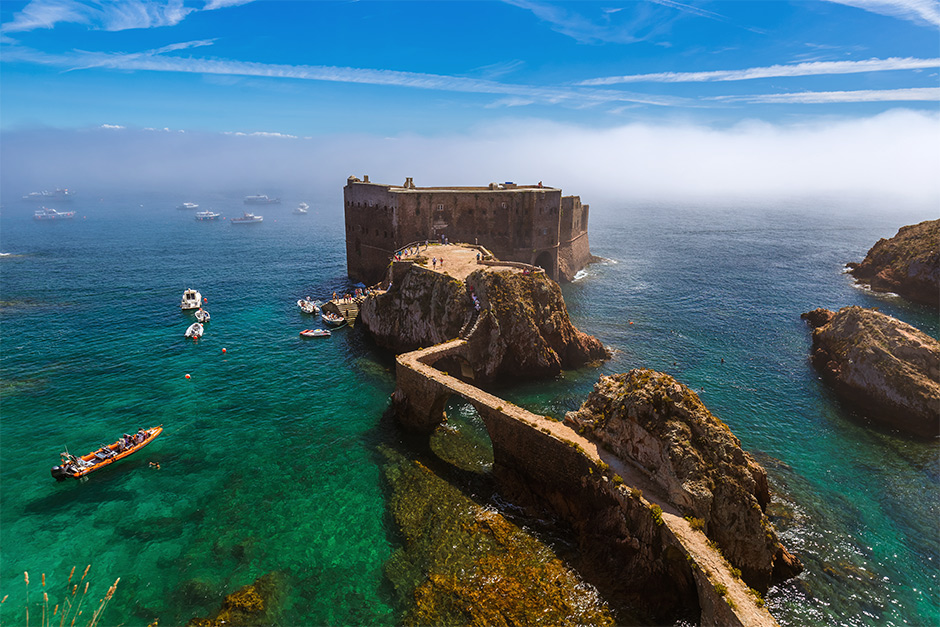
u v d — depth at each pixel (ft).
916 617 96.73
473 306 201.87
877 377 175.83
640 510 101.55
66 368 210.18
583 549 109.91
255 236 626.64
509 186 330.75
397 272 237.45
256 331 257.14
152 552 112.88
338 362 217.97
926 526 120.98
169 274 388.57
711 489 100.73
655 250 500.33
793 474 140.77
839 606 98.43
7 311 287.28
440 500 128.57
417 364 164.35
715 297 320.50
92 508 127.13
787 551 109.91
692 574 89.81
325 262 441.27
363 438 158.71
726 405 180.04
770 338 246.88
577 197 384.06
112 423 168.25
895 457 149.79
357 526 120.57
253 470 142.92
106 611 97.71
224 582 104.53
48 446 154.71
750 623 75.10
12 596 100.73
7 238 612.29
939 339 254.68
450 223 303.48
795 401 183.21
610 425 118.11
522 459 130.41
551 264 334.65
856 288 347.77
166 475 140.67
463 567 107.14
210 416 172.65
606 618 93.71
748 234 634.84
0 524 121.29
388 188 299.99
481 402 139.03
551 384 195.83
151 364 215.31
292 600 100.07
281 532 118.83
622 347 233.76
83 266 420.36
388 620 95.71
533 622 93.56
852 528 119.75
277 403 181.88
